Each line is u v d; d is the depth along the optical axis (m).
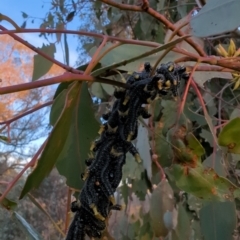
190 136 0.31
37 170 0.26
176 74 0.25
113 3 0.33
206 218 0.42
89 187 0.23
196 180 0.30
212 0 0.24
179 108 0.33
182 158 0.31
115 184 0.24
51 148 0.27
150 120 0.50
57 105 0.33
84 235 0.24
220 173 0.44
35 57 0.46
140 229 0.60
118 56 0.35
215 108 0.66
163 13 0.74
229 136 0.29
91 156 0.26
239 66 0.31
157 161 0.42
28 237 0.31
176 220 0.46
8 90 0.19
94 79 0.24
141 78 0.24
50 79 0.21
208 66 0.35
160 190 0.44
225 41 0.68
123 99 0.24
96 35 0.30
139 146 0.55
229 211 0.41
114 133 0.24
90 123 0.34
